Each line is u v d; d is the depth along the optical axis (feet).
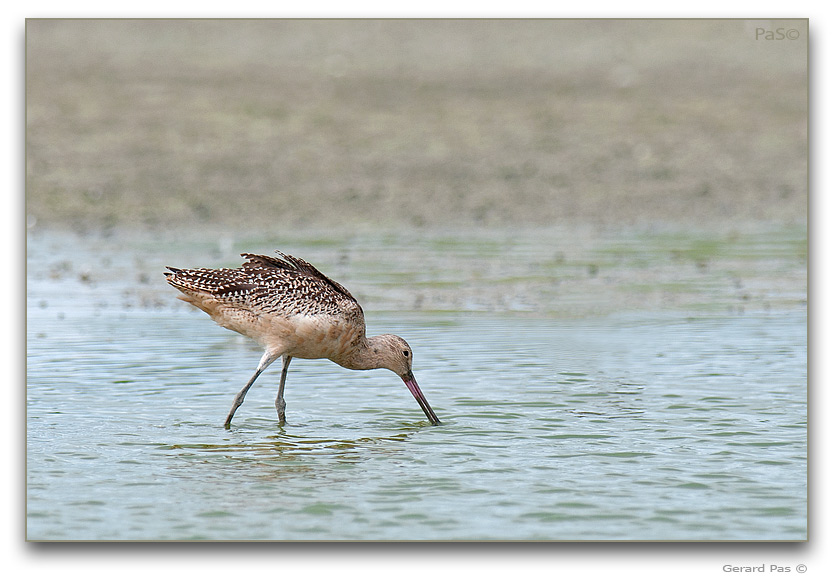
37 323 51.06
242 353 46.37
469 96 109.50
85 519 28.12
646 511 28.78
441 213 79.87
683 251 70.08
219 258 65.87
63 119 95.61
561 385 41.29
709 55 123.44
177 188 82.58
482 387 41.11
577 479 31.09
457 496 29.81
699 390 40.50
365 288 58.95
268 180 85.71
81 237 71.05
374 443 34.40
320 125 98.94
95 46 118.21
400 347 38.37
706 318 53.06
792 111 106.93
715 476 31.30
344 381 42.42
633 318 52.95
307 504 29.17
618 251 69.87
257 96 105.40
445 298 57.00
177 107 100.89
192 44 120.98
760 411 37.78
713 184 88.89
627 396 39.73
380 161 91.56
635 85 114.11
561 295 58.08
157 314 53.52
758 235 75.15
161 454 33.19
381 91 109.81
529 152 95.20
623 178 89.71
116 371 42.96
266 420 37.01
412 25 130.82
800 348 47.03
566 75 116.98
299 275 37.35
